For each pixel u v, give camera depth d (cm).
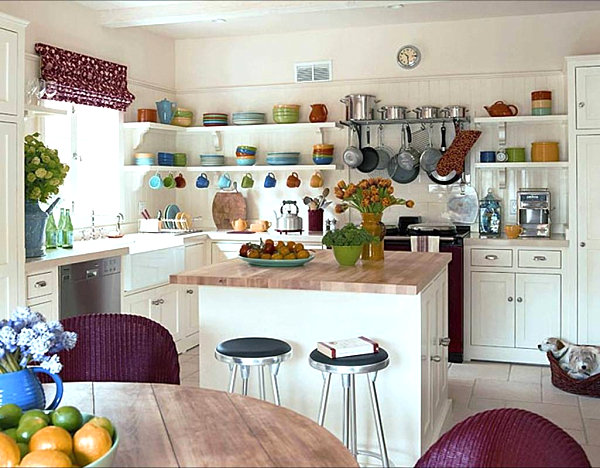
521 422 139
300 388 340
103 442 135
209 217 662
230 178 656
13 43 372
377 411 294
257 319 345
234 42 646
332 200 623
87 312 441
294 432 159
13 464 130
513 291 523
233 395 188
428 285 343
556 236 545
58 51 497
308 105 627
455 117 567
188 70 662
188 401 183
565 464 124
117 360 236
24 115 408
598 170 498
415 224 578
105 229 571
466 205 587
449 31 585
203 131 642
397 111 581
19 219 377
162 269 527
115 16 543
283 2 505
